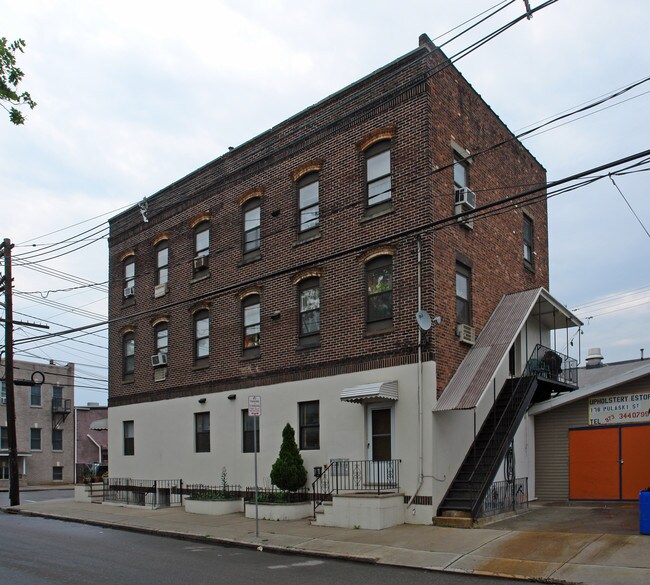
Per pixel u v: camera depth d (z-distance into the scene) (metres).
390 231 17.72
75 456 54.94
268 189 21.58
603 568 10.50
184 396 23.75
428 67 17.67
